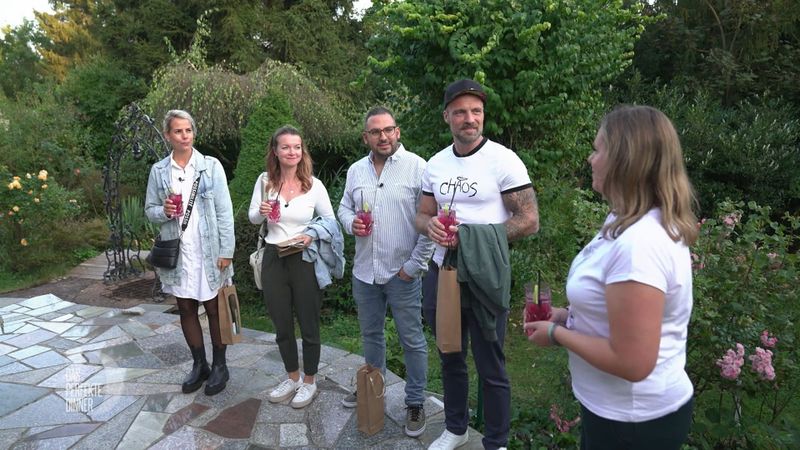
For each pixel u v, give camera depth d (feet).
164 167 9.98
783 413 11.18
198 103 25.73
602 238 4.50
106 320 15.21
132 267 20.03
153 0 43.83
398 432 9.08
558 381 10.54
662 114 4.37
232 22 42.24
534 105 14.82
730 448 9.76
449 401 8.22
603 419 4.59
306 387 10.12
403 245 8.48
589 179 22.89
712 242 10.14
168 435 9.11
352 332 15.30
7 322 15.11
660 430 4.42
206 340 13.43
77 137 32.83
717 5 31.30
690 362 9.95
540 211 15.72
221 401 10.25
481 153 7.29
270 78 27.66
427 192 7.91
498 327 7.31
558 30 13.76
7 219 21.11
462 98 7.09
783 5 29.19
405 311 8.66
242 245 16.85
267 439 8.98
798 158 25.49
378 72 15.67
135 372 11.61
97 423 9.53
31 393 10.71
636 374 4.02
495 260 6.89
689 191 4.33
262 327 15.55
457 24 13.56
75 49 69.62
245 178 19.66
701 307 9.33
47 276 20.15
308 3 46.98
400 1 14.40
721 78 30.14
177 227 9.87
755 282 9.63
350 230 8.74
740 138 25.95
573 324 4.83
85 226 23.72
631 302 4.00
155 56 43.68
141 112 17.56
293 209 9.38
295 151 9.32
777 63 30.35
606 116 4.64
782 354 9.64
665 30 31.78
